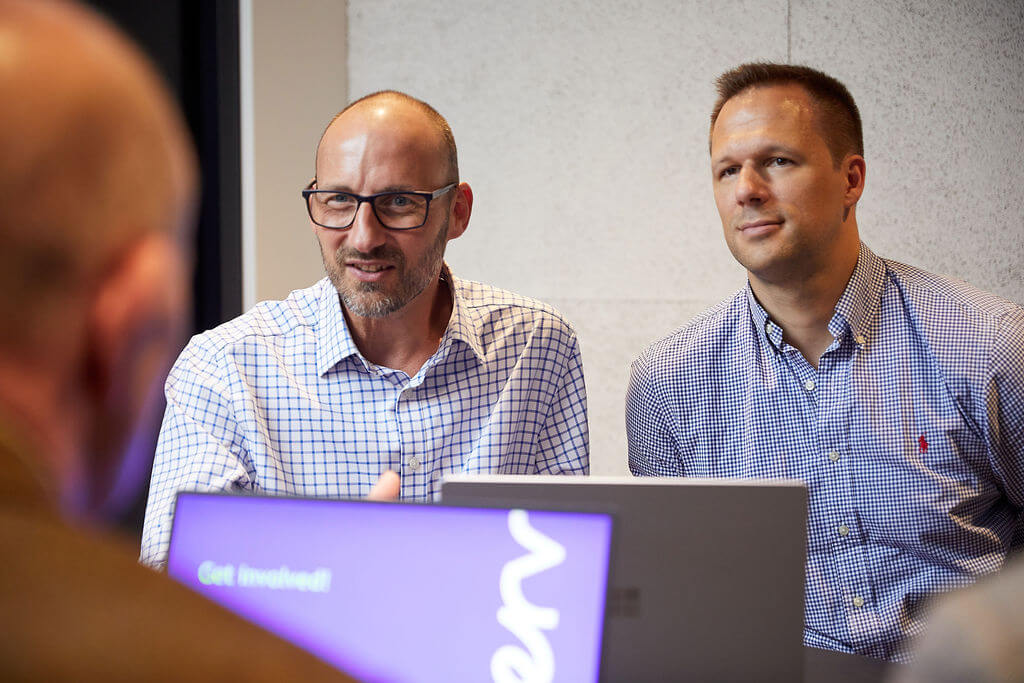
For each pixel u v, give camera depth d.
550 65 3.32
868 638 1.89
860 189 1.96
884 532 1.92
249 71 3.23
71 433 0.42
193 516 1.03
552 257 3.33
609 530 0.96
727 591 1.23
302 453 1.90
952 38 2.94
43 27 0.41
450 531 0.98
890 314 1.97
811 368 1.98
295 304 1.99
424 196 1.78
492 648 0.96
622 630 1.24
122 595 0.37
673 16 3.19
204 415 1.88
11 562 0.36
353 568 0.99
